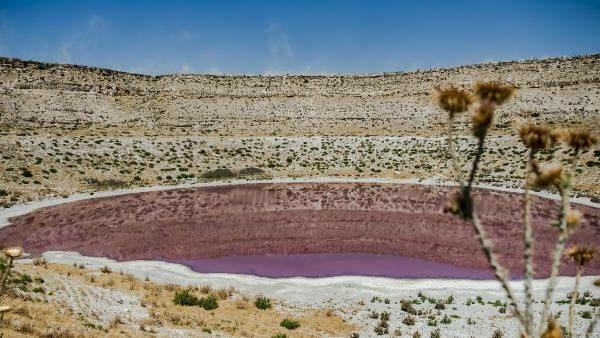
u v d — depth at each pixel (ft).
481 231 12.50
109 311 71.00
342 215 163.22
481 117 12.67
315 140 309.83
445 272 110.11
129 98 401.49
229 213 167.22
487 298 92.22
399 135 317.83
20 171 206.59
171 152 269.64
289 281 105.60
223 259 121.19
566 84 374.43
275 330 70.79
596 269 103.71
